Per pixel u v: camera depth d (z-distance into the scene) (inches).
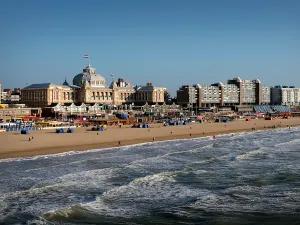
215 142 4419.3
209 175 2453.2
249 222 1594.5
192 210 1742.1
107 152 3435.0
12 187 2096.5
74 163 2822.3
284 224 1566.2
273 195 1972.2
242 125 7421.3
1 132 5177.2
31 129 5610.2
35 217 1611.7
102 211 1721.2
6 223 1546.5
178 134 5295.3
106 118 7819.9
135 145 4003.4
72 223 1568.7
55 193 1989.4
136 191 2054.6
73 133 5083.7
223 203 1840.6
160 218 1642.5
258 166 2770.7
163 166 2765.7
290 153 3430.1
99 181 2263.8
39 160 2935.5
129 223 1584.6
